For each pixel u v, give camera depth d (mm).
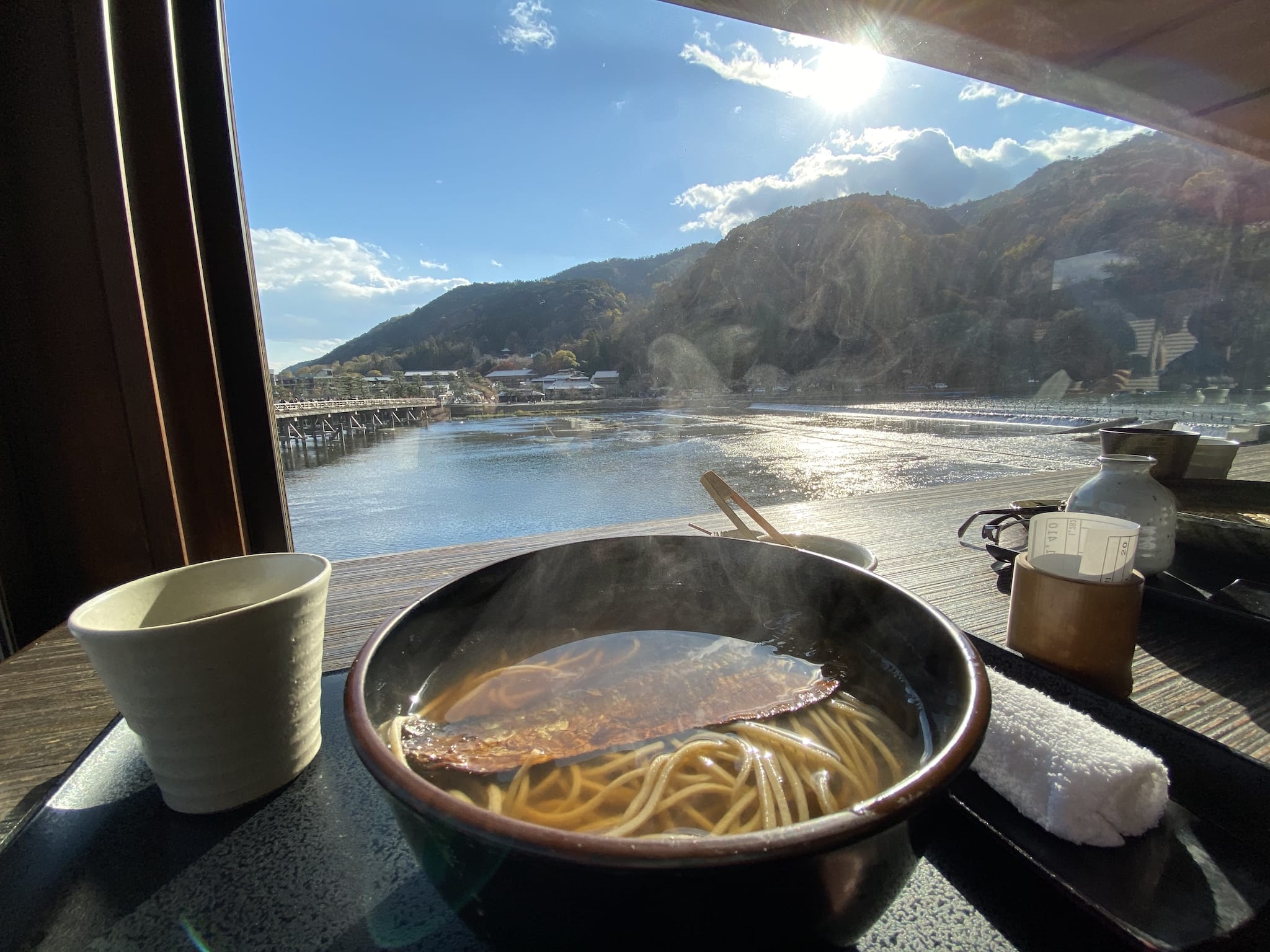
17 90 1012
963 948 375
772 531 987
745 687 525
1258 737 608
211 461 1268
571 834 242
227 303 1331
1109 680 679
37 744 645
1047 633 707
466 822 248
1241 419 4891
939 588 1066
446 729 460
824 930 274
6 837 492
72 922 394
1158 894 399
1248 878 413
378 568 1369
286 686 530
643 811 406
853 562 942
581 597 642
